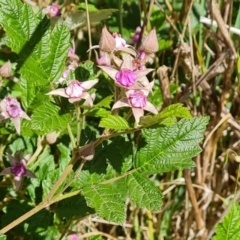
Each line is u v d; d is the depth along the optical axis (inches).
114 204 6.7
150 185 6.9
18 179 8.6
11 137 9.8
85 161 6.9
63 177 6.8
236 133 10.3
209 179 10.8
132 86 6.4
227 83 10.2
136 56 7.0
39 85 7.1
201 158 10.7
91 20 10.5
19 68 7.0
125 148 7.3
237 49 10.6
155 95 10.3
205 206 10.8
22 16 7.0
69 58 9.9
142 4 10.9
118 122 6.2
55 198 6.9
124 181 7.1
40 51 7.1
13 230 8.8
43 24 7.1
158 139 7.2
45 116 6.5
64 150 8.7
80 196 8.1
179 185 11.0
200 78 9.9
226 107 10.8
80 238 10.2
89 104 6.6
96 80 6.7
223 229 7.7
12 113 7.8
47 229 8.7
